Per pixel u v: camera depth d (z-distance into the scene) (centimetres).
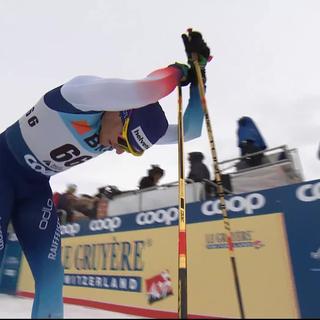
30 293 576
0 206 212
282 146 411
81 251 559
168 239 431
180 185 202
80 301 530
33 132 213
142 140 215
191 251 404
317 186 320
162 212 449
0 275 656
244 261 356
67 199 653
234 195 380
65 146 212
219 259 376
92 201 629
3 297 584
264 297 333
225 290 362
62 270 230
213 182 440
